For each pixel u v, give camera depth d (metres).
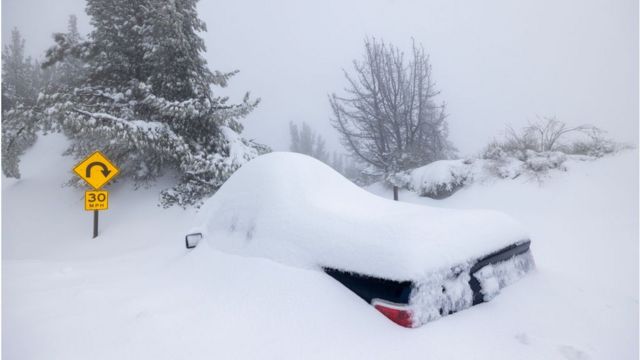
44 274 3.44
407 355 1.61
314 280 2.14
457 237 2.11
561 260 4.94
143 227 8.69
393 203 3.26
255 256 2.55
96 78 11.09
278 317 1.97
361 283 2.00
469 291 2.01
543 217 7.82
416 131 17.39
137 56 11.30
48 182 12.16
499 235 2.38
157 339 1.90
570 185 8.94
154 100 9.78
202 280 2.66
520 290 2.30
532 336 1.82
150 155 10.30
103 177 8.49
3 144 10.83
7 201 10.81
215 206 3.70
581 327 1.97
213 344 1.81
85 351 1.84
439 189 12.44
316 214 2.52
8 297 2.71
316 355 1.65
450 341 1.70
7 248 8.32
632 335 1.92
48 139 17.55
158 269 3.36
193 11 11.23
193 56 11.26
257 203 2.98
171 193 9.88
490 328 1.85
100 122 8.84
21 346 1.92
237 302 2.19
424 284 1.81
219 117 10.40
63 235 8.95
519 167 10.70
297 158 3.39
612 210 7.20
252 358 1.67
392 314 1.82
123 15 11.22
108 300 2.54
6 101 20.11
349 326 1.82
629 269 4.33
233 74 12.06
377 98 17.47
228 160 10.03
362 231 2.16
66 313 2.34
